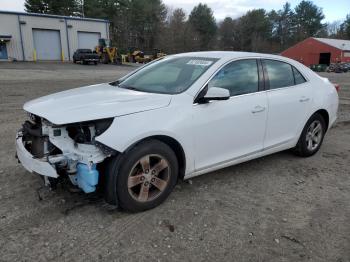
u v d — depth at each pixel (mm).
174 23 87562
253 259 2965
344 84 21719
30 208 3623
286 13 108500
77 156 3309
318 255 3053
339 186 4512
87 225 3354
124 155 3354
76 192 3807
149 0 82750
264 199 4055
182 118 3691
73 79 18328
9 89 12953
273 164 5203
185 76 4176
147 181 3574
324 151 5969
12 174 4457
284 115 4840
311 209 3863
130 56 49812
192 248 3078
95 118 3211
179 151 3816
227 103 4117
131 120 3375
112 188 3379
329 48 64500
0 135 6246
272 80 4777
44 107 3531
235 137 4254
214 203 3898
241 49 103375
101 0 75875
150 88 4219
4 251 2932
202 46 94188
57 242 3078
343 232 3418
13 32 41156
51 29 43812
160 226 3391
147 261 2883
